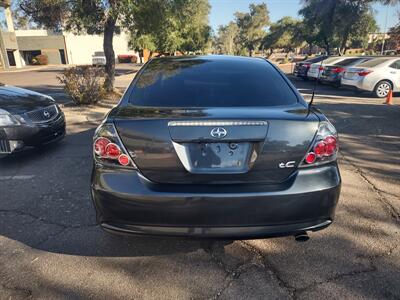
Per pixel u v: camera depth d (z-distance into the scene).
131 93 2.92
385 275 2.55
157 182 2.36
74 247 2.92
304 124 2.37
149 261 2.74
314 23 34.12
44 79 23.56
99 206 2.42
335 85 14.95
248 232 2.34
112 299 2.34
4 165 4.97
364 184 4.25
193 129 2.27
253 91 2.88
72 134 6.90
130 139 2.34
